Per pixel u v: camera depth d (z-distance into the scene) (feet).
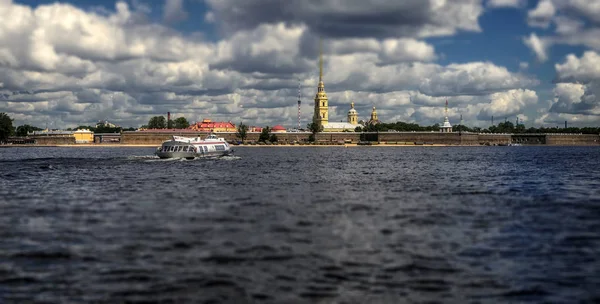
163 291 79.46
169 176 277.44
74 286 81.41
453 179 268.21
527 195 191.52
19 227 124.57
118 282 83.20
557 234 116.47
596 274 86.84
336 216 141.38
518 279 84.58
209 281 83.71
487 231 120.26
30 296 77.41
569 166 392.27
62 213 146.10
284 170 334.03
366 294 78.48
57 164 379.96
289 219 136.36
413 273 87.61
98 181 247.70
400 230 121.60
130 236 114.52
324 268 90.27
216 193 196.54
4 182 243.81
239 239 111.55
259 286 81.56
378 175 296.30
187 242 108.68
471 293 78.84
